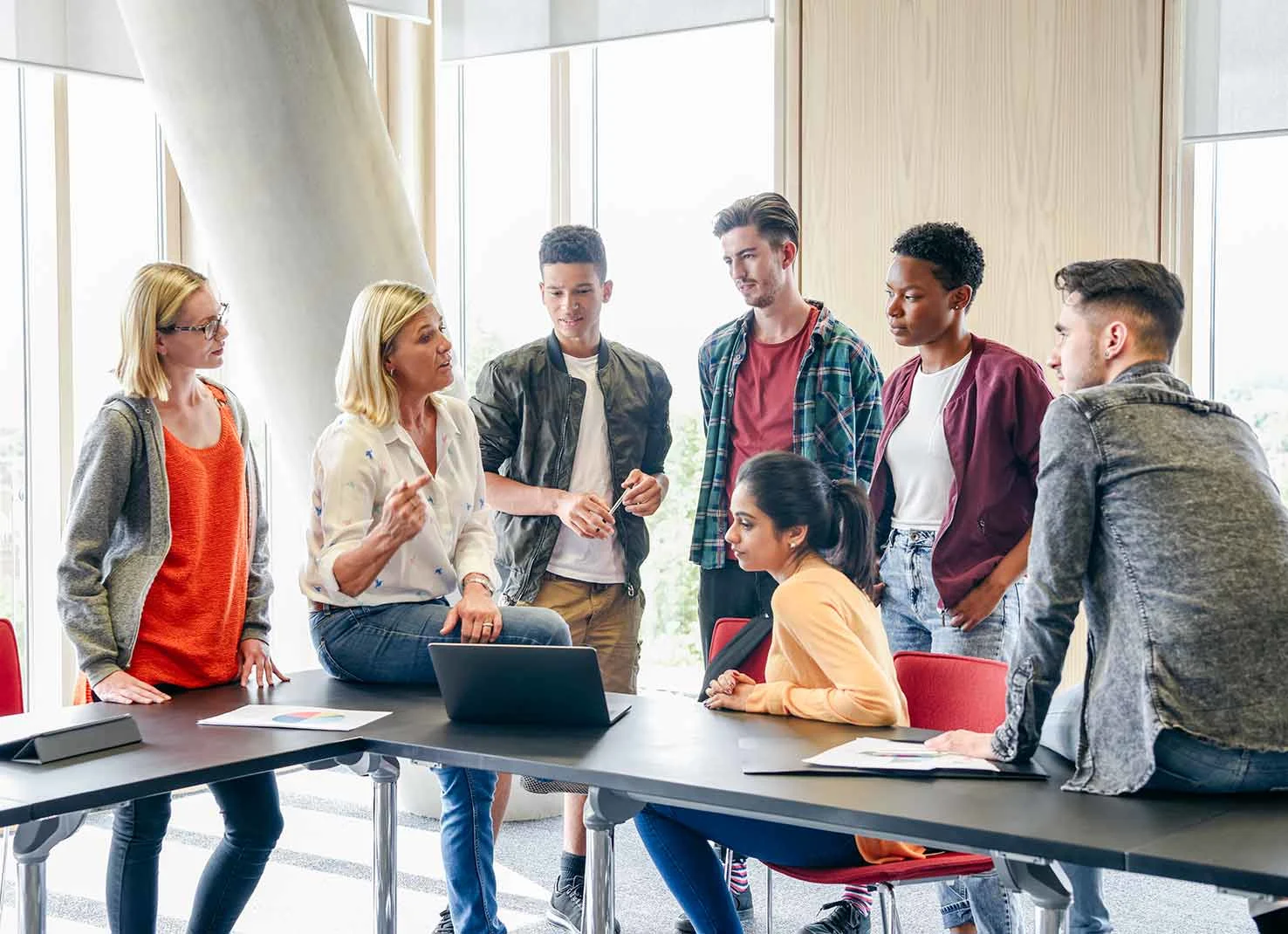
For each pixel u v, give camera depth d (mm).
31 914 2129
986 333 4805
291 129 4098
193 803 5062
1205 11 4430
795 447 3779
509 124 5848
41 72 4734
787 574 2725
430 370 2826
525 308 5867
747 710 2689
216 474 2863
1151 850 1731
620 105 5613
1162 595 2021
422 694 2863
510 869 4207
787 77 5113
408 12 5445
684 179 5480
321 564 2775
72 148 4910
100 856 4426
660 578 5582
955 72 4809
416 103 5648
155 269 2721
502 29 5504
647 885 4094
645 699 2838
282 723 2557
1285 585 2014
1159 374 2193
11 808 1996
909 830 1912
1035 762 2250
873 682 2527
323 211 4180
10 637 3064
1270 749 1945
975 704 2760
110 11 4766
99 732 2367
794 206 5133
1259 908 1873
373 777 2832
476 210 5957
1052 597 2111
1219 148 4551
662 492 3846
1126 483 2076
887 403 3740
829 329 3807
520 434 3910
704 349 4004
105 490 2701
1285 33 4305
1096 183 4602
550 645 2672
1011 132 4723
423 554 2881
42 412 4867
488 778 3029
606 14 5312
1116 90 4555
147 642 2801
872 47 4949
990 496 3455
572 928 3568
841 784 2109
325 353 4281
